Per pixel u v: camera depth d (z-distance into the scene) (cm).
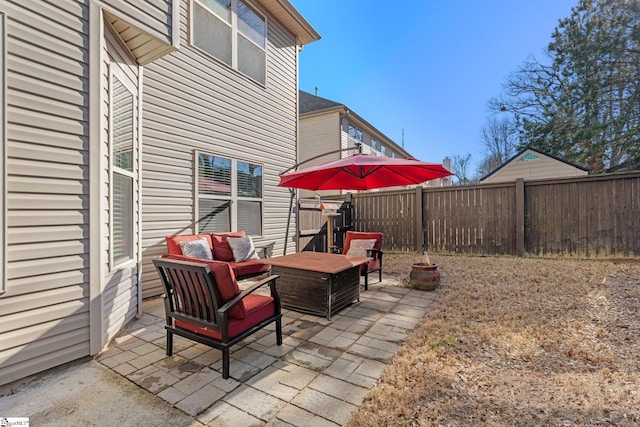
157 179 446
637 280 444
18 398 197
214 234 510
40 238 217
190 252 434
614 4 1301
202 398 198
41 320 218
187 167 491
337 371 230
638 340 267
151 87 438
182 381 218
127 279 323
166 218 459
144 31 292
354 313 362
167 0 314
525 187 660
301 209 761
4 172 201
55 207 225
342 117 1262
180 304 254
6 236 201
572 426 167
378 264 509
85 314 245
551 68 1508
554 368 229
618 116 1284
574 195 618
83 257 243
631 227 574
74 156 237
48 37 223
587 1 1359
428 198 764
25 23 211
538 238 648
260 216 652
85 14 245
